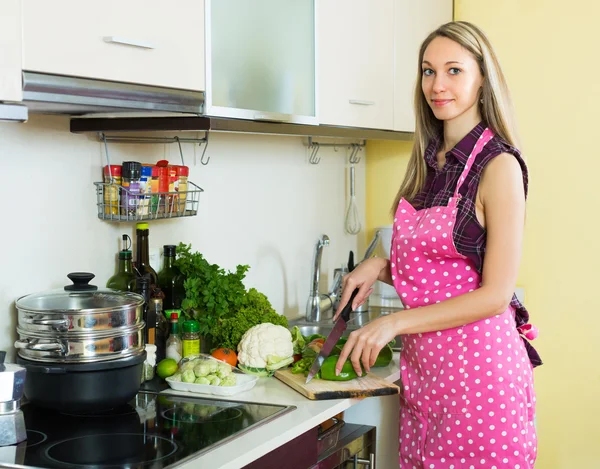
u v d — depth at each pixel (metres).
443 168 2.04
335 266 3.21
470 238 1.94
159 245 2.32
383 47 2.73
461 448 1.98
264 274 2.78
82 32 1.55
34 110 1.76
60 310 1.70
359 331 1.95
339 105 2.47
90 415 1.80
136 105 1.70
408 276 2.04
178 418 1.78
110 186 2.07
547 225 3.12
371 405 2.43
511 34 3.14
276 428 1.72
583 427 3.11
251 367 2.14
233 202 2.61
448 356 1.97
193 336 2.14
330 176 3.15
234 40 2.01
